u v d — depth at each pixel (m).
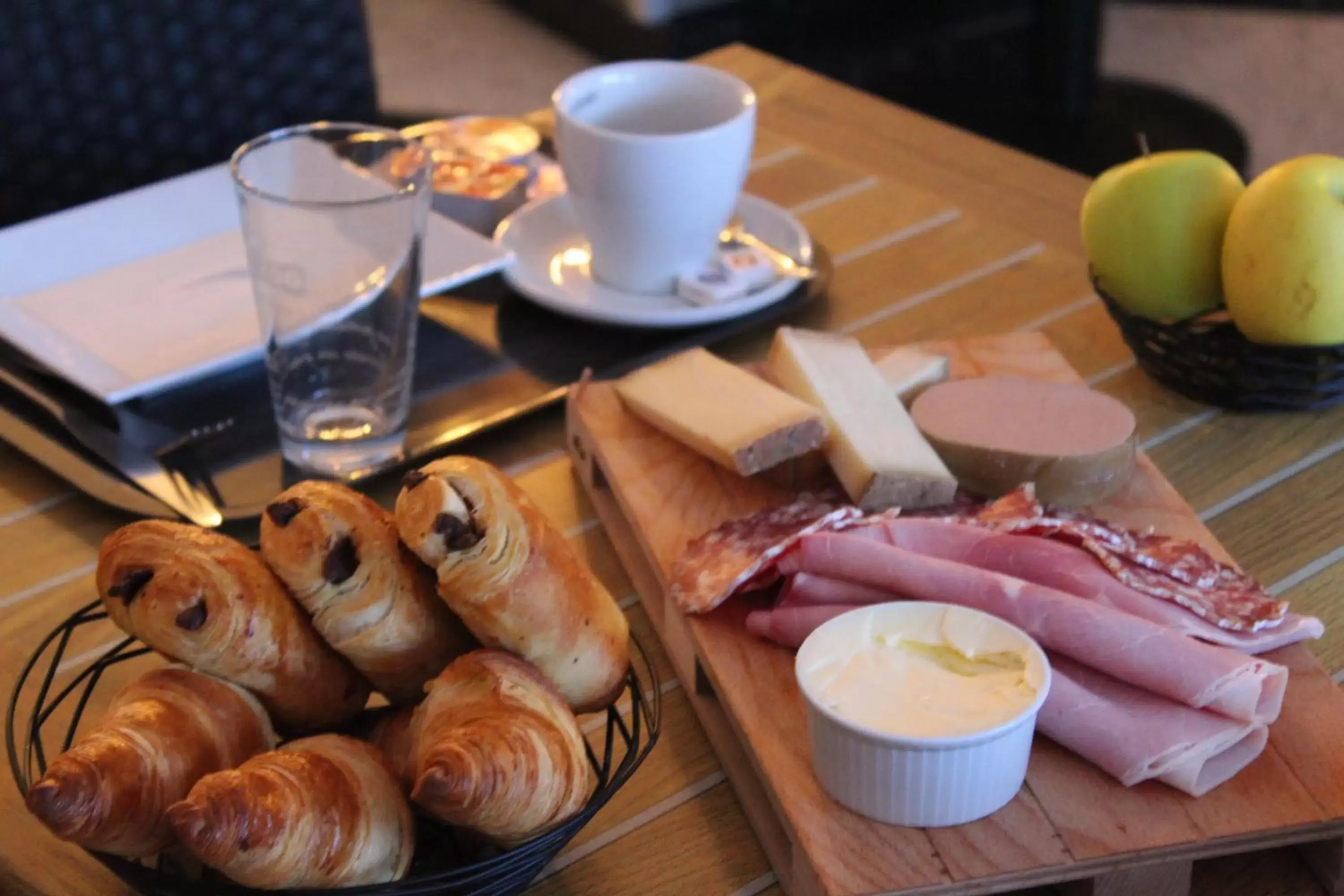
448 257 1.07
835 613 0.67
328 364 0.89
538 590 0.57
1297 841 0.60
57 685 0.71
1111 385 1.00
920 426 0.83
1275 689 0.63
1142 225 0.93
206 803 0.47
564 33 3.07
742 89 1.07
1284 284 0.88
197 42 1.55
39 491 0.88
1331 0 3.17
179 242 1.11
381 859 0.52
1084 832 0.59
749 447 0.78
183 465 0.89
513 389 0.98
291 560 0.57
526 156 1.28
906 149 1.36
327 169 0.99
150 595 0.55
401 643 0.58
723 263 1.09
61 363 0.92
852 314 1.08
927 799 0.58
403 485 0.59
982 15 2.85
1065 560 0.70
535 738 0.52
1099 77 2.37
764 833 0.63
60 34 1.49
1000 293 1.11
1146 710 0.63
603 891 0.61
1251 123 3.04
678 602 0.71
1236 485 0.88
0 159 1.50
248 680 0.57
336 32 1.62
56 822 0.48
